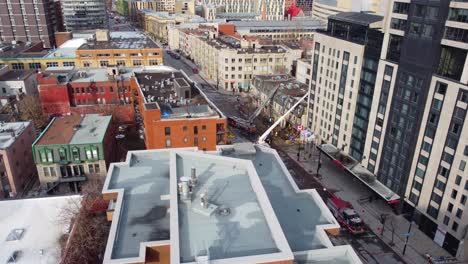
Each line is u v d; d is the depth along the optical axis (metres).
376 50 73.06
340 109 86.69
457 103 56.47
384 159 73.50
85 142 73.12
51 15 196.75
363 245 62.88
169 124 74.56
